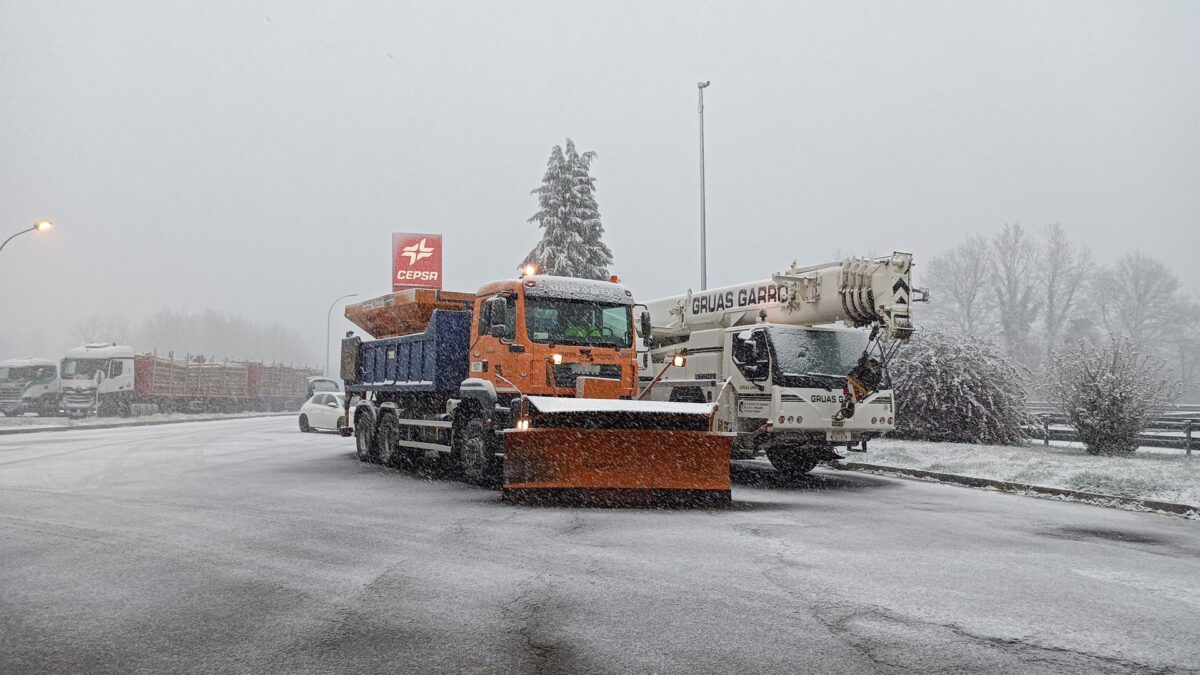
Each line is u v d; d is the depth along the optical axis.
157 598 6.18
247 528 9.20
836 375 14.62
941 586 6.66
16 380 44.91
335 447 22.69
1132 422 18.20
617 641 5.16
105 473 15.09
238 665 4.75
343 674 4.61
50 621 5.59
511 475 11.36
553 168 38.75
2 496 11.81
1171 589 6.70
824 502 12.09
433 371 15.08
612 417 11.25
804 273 15.34
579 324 13.39
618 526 9.41
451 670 4.67
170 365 47.88
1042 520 10.62
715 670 4.66
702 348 16.31
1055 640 5.24
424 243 32.53
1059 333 59.91
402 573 6.99
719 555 7.79
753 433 14.45
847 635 5.30
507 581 6.71
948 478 15.34
